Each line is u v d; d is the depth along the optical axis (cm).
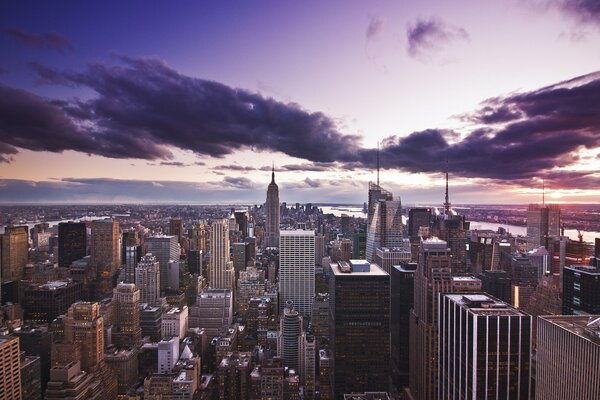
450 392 16875
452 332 16625
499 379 14612
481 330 14562
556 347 10538
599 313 18138
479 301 16000
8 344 16412
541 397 11169
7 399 16250
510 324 14512
